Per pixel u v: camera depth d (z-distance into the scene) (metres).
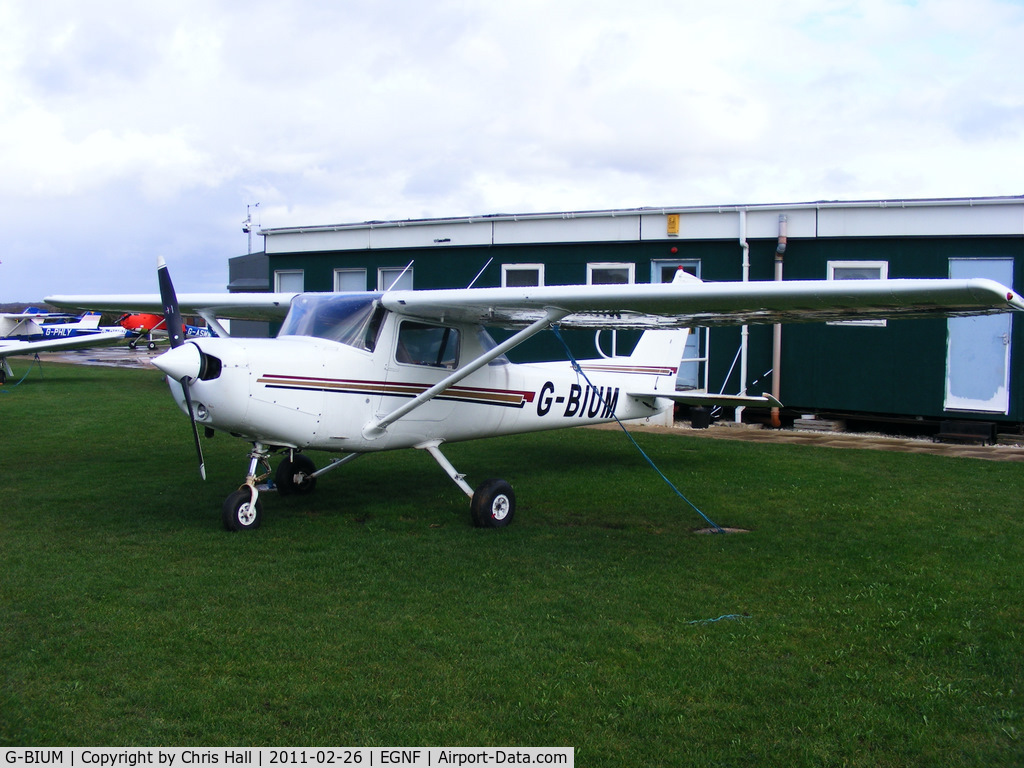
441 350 6.74
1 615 4.03
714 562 5.16
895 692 3.28
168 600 4.29
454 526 6.13
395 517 6.39
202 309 8.77
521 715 3.07
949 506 6.84
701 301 5.19
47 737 2.87
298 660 3.54
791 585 4.69
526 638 3.82
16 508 6.45
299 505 6.79
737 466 8.80
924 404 11.55
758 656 3.64
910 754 2.83
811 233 11.98
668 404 9.38
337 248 15.43
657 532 5.98
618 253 13.23
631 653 3.65
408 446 6.62
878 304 4.73
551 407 7.81
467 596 4.43
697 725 3.01
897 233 11.53
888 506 6.85
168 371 5.30
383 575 4.81
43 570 4.79
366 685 3.30
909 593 4.53
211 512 6.37
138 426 11.34
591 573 4.90
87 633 3.81
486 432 7.27
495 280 14.10
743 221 12.17
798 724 3.02
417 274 14.71
